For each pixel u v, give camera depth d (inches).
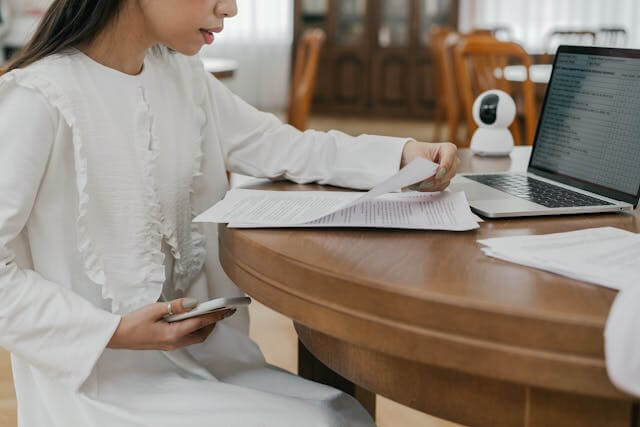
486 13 336.8
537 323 25.8
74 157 40.1
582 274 29.7
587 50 50.6
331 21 348.2
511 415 28.4
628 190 44.1
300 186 51.3
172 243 45.3
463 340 27.2
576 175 49.6
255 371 46.4
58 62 39.9
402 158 49.3
